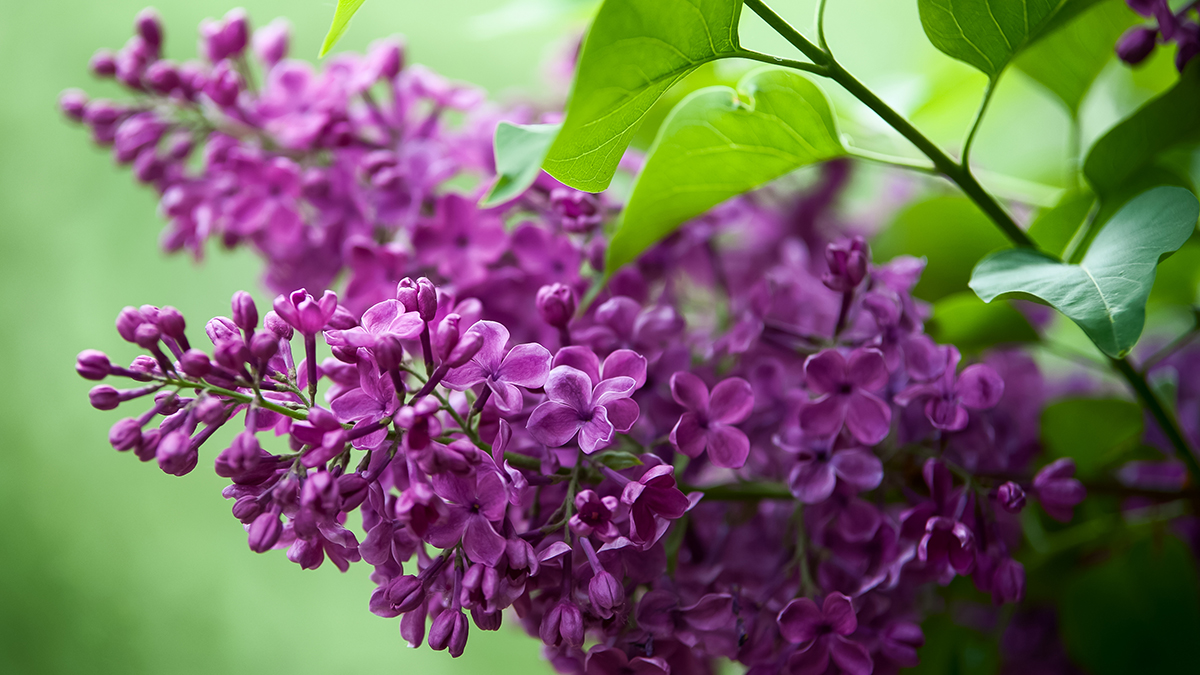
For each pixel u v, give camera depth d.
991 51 0.57
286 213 0.61
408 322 0.54
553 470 0.56
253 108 0.63
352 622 1.06
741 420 0.57
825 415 0.57
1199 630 0.61
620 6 0.54
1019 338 0.61
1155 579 0.62
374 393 0.54
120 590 1.07
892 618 0.58
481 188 0.61
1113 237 0.56
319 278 0.62
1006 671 0.63
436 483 0.54
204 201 0.63
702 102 0.58
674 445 0.56
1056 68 0.63
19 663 1.05
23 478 1.08
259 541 0.54
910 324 0.58
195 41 1.06
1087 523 0.63
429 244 0.60
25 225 1.09
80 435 1.09
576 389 0.55
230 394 0.54
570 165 0.55
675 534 0.58
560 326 0.57
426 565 0.56
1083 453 0.62
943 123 0.69
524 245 0.60
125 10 1.07
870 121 0.66
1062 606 0.62
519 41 1.08
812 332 0.61
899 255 0.64
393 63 0.62
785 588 0.58
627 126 0.55
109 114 0.63
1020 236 0.58
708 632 0.56
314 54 1.06
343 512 0.54
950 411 0.57
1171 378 0.65
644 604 0.56
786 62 0.56
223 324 0.55
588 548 0.55
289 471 0.54
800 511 0.58
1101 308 0.54
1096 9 0.62
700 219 0.62
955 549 0.56
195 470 1.09
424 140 0.62
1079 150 0.64
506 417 0.56
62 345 1.09
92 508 1.09
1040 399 0.63
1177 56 0.58
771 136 0.58
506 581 0.55
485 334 0.55
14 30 1.08
